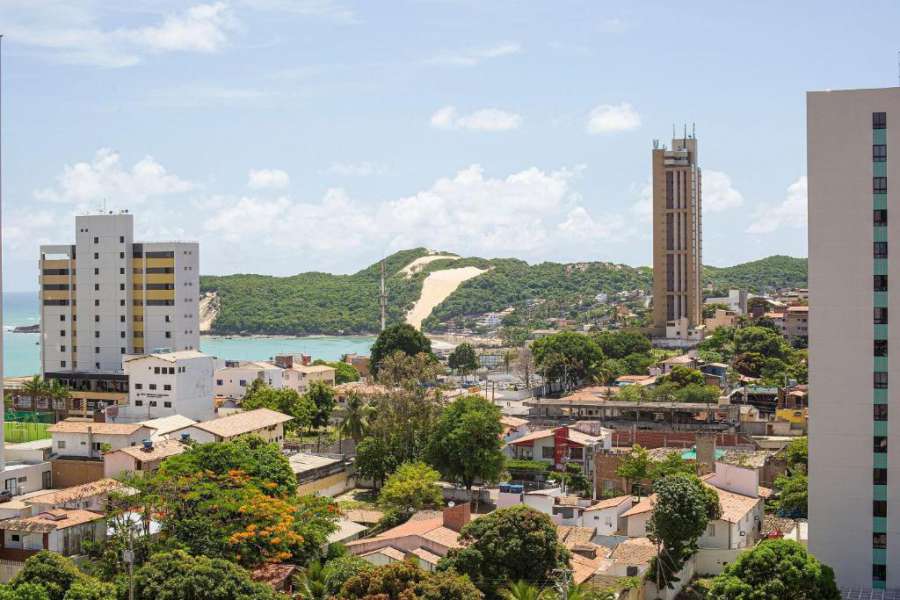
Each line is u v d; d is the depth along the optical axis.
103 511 131.88
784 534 143.75
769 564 105.25
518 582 107.56
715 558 132.88
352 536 141.62
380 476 184.50
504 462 177.00
